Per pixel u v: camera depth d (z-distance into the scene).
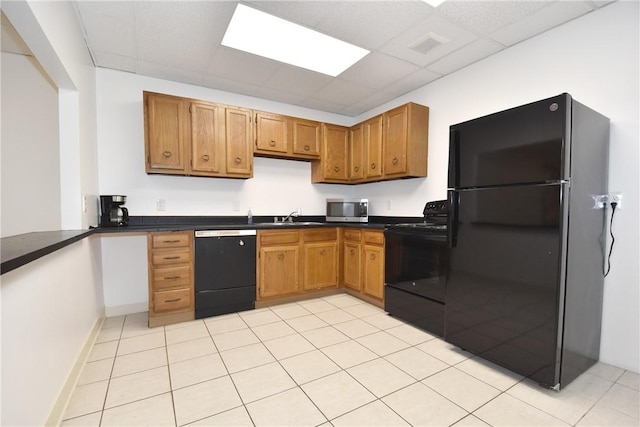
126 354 2.10
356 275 3.40
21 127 2.35
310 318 2.81
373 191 4.09
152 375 1.84
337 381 1.79
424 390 1.71
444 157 3.13
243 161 3.30
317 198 4.20
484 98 2.77
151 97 2.88
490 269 1.96
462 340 2.13
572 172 1.66
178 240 2.68
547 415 1.51
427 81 3.25
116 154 2.98
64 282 1.59
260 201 3.77
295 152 3.69
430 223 3.16
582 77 2.15
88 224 2.40
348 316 2.86
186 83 3.29
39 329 1.23
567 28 2.22
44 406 1.27
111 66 2.89
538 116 1.71
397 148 3.31
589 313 1.90
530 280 1.76
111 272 2.92
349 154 4.07
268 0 2.00
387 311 2.94
